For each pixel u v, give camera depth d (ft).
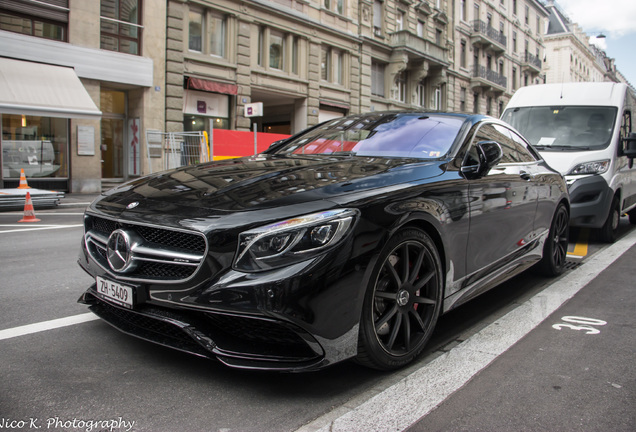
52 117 45.37
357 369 8.41
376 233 7.45
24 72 41.91
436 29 102.73
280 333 6.98
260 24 63.67
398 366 8.26
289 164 9.68
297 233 6.87
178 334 7.67
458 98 111.55
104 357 8.57
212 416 6.75
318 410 7.00
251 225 6.92
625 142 22.08
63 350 8.86
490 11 126.41
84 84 47.14
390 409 7.06
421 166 9.39
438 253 9.07
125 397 7.20
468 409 7.11
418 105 95.86
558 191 14.87
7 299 12.06
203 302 6.93
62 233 23.35
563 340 9.95
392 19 87.51
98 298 8.55
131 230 7.89
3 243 20.40
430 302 8.84
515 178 12.04
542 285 14.44
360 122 12.53
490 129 12.26
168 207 7.76
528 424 6.73
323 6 72.33
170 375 7.94
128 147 53.67
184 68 55.42
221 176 8.93
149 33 51.57
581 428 6.67
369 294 7.51
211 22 58.49
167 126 53.98
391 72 87.35
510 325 10.83
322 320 6.84
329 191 7.63
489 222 10.57
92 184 48.44
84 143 47.67
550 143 22.54
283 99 71.46
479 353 9.21
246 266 6.82
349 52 77.92
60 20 45.47
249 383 7.75
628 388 7.88
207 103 58.65
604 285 14.44
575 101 23.94
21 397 7.13
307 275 6.74
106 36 48.73
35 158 45.01
